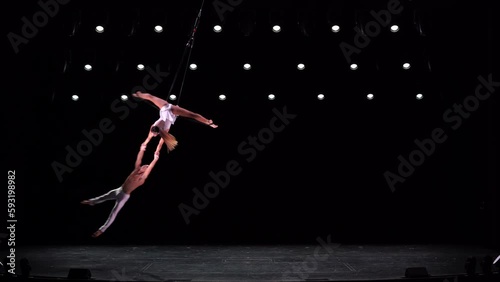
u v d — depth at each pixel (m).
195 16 12.13
